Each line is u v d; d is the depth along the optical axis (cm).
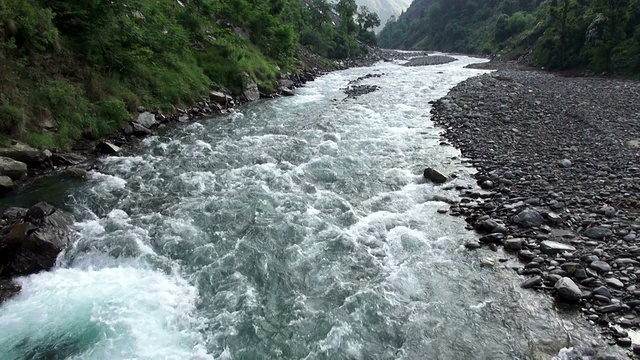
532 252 896
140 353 628
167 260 897
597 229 948
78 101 1666
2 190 1182
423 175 1408
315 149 1691
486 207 1131
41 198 1165
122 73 2050
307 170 1450
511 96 2706
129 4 2209
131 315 715
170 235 994
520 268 856
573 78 3934
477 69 5356
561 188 1216
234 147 1714
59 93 1566
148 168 1455
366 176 1419
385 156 1628
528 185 1262
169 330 686
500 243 958
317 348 655
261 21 4216
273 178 1364
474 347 653
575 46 4856
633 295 725
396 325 706
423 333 686
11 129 1348
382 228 1048
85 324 688
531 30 7400
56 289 784
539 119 2102
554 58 4981
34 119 1450
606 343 638
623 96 2677
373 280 836
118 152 1634
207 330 691
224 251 930
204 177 1365
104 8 1953
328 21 9194
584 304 728
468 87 3159
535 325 694
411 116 2314
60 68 1692
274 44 4266
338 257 915
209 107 2489
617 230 948
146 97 2102
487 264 880
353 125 2105
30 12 1547
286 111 2508
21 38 1534
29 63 1541
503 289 795
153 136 1875
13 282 790
